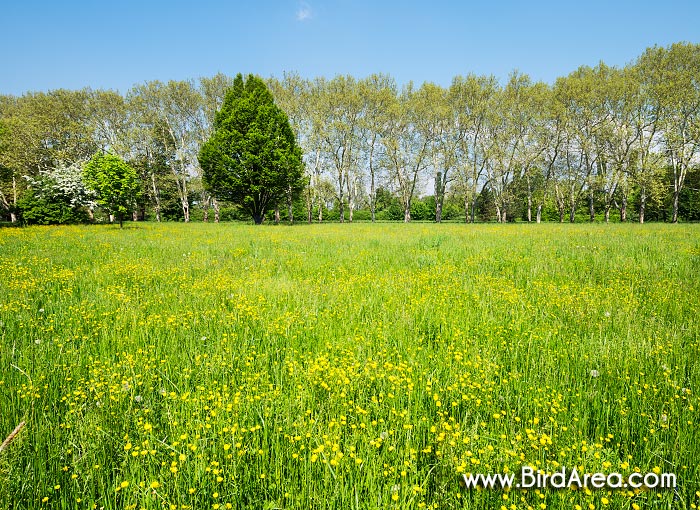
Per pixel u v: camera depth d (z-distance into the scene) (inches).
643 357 162.6
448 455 105.2
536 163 1822.1
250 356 164.7
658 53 1439.5
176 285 306.5
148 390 137.6
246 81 1600.6
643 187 1531.7
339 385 138.9
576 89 1582.2
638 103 1491.1
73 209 1406.3
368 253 482.6
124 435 111.8
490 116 1749.5
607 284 307.3
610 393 136.7
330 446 105.2
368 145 1966.0
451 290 284.0
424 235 788.6
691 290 272.1
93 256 464.1
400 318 217.0
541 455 107.2
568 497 94.3
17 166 1585.9
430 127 1843.0
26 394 127.5
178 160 1961.1
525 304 247.6
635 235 709.9
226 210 2490.2
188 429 114.6
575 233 807.7
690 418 119.1
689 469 100.8
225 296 268.4
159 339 184.9
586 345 176.6
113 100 1726.1
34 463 98.8
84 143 1721.2
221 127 1539.1
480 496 95.0
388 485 92.6
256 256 466.9
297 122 1804.9
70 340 181.6
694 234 714.8
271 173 1481.3
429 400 134.9
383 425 117.7
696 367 151.6
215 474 95.5
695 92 1385.3
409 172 1985.7
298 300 255.8
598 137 1628.9
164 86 1765.5
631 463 105.5
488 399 132.4
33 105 1664.6
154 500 90.0
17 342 179.2
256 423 119.3
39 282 301.4
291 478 98.5
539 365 158.2
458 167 1831.9
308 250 524.1
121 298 253.1
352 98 1768.0
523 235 768.3
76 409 121.7
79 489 93.8
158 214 1931.6
